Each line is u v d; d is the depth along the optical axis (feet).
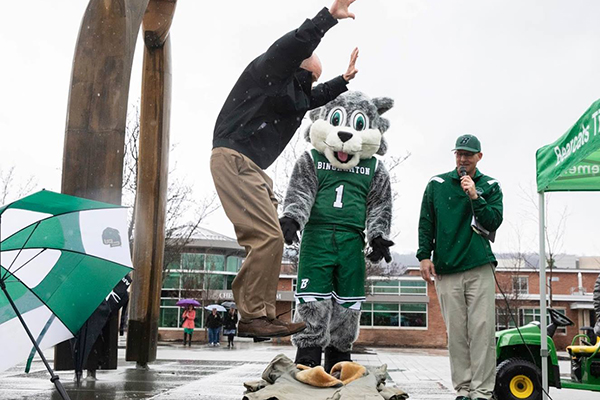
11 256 11.13
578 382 23.86
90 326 21.24
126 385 21.20
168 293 142.51
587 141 15.52
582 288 146.61
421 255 18.30
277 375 13.70
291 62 12.87
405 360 60.13
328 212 18.30
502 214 17.54
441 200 17.98
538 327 22.94
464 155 17.94
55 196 11.22
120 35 22.49
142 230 29.45
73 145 22.24
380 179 19.31
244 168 12.76
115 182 22.20
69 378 23.94
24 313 11.57
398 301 135.74
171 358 45.11
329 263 17.95
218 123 13.29
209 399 17.02
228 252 150.61
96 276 11.79
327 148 18.51
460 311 17.38
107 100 22.30
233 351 72.84
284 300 127.54
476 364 16.88
